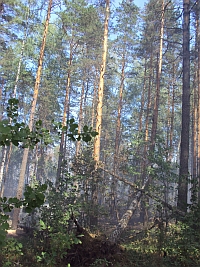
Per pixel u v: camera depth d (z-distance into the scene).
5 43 21.06
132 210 10.24
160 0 19.45
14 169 55.62
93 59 21.50
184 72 12.00
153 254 7.46
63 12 19.05
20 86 24.44
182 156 11.11
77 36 20.83
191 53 21.25
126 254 7.30
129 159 12.69
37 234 7.99
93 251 6.97
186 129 11.31
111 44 23.02
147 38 22.52
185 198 9.72
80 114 26.66
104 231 10.29
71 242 5.38
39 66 15.90
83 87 27.03
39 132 2.81
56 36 25.44
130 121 34.25
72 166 10.91
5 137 2.16
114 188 12.39
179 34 21.84
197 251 7.14
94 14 19.58
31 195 2.21
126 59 25.78
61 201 8.58
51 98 27.06
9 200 2.25
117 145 24.69
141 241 9.06
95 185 10.97
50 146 31.31
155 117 18.91
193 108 25.77
